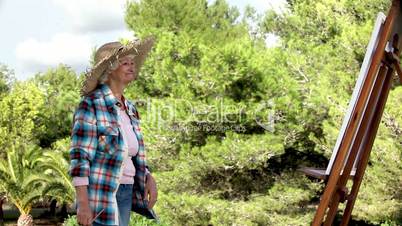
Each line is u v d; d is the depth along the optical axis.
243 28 27.89
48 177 22.91
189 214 16.67
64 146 23.81
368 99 3.04
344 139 2.78
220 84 17.09
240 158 16.45
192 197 16.55
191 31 25.12
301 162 18.50
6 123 36.56
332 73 16.17
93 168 3.28
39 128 38.34
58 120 40.00
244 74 17.11
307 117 16.66
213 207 16.61
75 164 3.23
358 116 2.77
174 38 19.28
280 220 16.70
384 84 3.17
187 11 25.48
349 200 3.26
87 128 3.27
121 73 3.47
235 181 18.33
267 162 18.48
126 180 3.40
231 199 18.23
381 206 14.32
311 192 17.36
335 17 18.19
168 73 18.22
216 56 17.08
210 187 18.28
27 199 24.70
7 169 23.88
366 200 14.91
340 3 17.59
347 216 3.28
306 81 16.97
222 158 16.61
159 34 20.00
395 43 3.03
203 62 17.08
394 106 12.82
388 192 14.16
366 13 16.42
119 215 3.38
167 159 18.31
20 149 23.97
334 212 3.01
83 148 3.25
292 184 17.80
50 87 40.50
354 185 3.27
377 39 2.80
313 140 15.98
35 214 39.16
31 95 37.44
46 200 27.84
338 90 15.86
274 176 18.56
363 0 16.36
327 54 17.17
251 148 16.34
